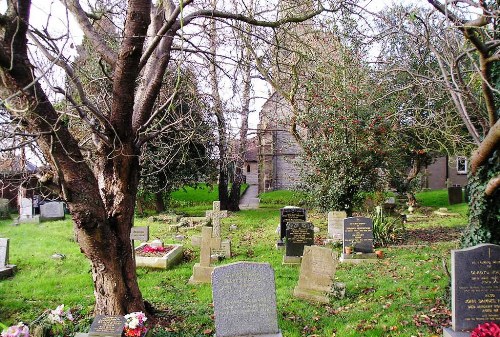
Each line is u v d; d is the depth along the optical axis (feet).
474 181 23.16
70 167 19.49
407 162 72.64
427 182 115.34
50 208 68.23
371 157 50.88
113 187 22.13
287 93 55.21
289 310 26.61
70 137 19.74
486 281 20.70
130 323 19.63
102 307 22.49
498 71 22.65
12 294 31.19
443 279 30.48
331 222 48.44
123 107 20.47
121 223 22.25
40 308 28.22
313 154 53.57
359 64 49.85
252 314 21.09
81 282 33.81
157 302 28.30
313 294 28.53
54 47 17.84
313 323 24.49
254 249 45.70
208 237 34.40
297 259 38.96
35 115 17.15
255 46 38.93
